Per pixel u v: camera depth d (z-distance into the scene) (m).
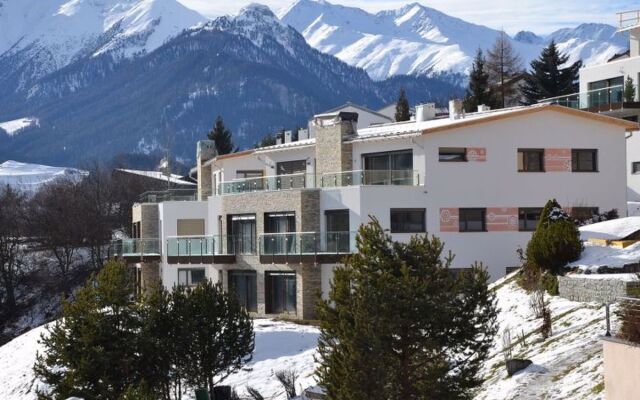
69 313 59.50
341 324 41.53
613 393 35.88
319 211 89.25
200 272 104.38
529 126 88.56
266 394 62.53
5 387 83.50
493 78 168.00
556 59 159.88
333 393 41.47
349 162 92.69
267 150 103.31
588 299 55.78
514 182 88.06
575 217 89.00
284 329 77.69
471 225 87.06
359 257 42.69
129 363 58.88
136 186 176.62
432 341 41.53
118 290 59.75
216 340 60.88
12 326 153.88
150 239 111.94
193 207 111.75
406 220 85.75
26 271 161.25
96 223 164.50
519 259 87.56
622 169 91.06
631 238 69.62
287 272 89.56
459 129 86.56
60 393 58.81
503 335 54.00
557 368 46.06
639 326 35.09
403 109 158.38
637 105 103.25
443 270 42.75
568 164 89.50
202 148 120.19
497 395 45.88
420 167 86.06
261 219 94.00
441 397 41.41
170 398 62.00
